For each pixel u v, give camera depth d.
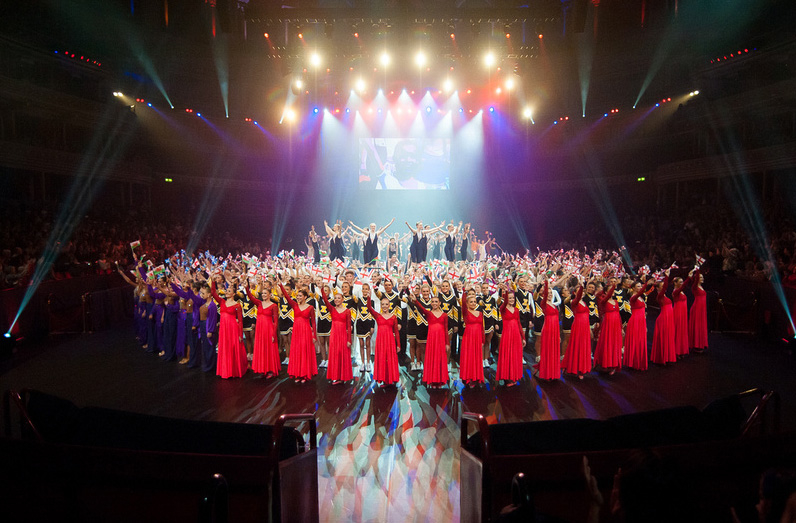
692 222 22.98
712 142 25.66
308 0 27.44
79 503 4.00
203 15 29.78
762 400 5.03
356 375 10.54
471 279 11.48
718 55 24.89
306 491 5.04
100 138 25.59
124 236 22.94
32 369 11.02
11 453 4.00
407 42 22.39
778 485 2.84
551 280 12.30
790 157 20.55
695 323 12.21
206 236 28.52
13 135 21.84
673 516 2.56
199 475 3.93
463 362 9.64
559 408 8.73
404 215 33.28
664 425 4.68
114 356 12.10
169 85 29.50
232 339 10.24
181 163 30.38
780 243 17.84
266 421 8.14
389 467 6.70
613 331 10.48
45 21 23.09
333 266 13.50
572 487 3.99
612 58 29.25
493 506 3.98
